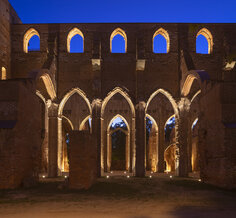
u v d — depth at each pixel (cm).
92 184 1612
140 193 1448
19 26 2648
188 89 2500
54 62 2534
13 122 1594
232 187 1558
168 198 1300
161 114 3566
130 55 2605
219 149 1653
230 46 2538
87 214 962
